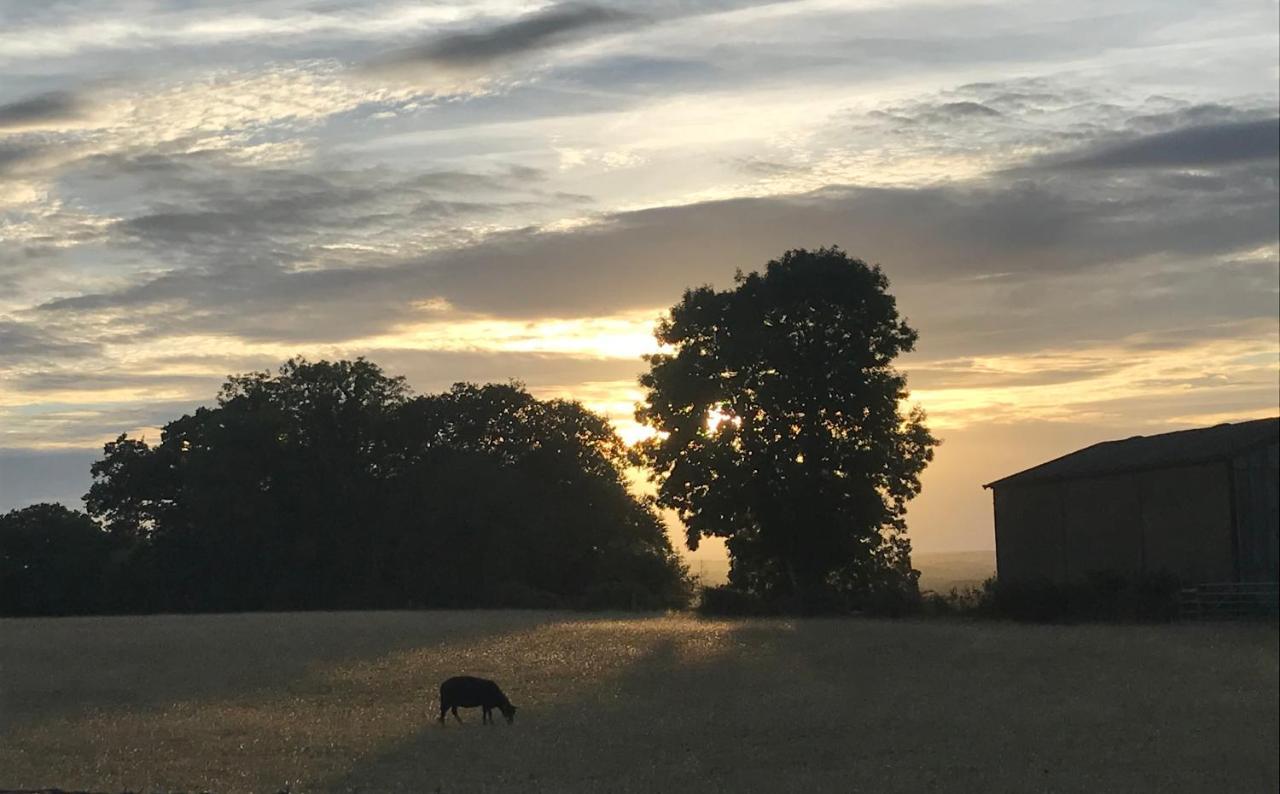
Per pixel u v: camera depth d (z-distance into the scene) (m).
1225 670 28.72
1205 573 45.03
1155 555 47.31
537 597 75.38
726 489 58.09
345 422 84.81
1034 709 23.27
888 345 59.78
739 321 60.06
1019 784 16.59
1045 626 41.78
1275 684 26.38
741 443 58.66
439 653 36.06
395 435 85.50
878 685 27.44
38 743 19.86
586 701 25.17
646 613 60.56
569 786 16.31
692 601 72.12
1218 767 17.78
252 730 21.28
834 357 58.88
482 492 81.88
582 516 83.75
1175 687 26.09
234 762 18.12
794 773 17.41
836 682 28.16
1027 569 54.16
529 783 16.56
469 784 16.45
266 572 82.44
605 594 72.06
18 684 28.84
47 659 35.22
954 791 16.16
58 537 81.31
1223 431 49.94
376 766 17.88
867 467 57.84
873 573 59.78
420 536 81.94
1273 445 44.84
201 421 86.06
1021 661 31.73
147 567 82.19
